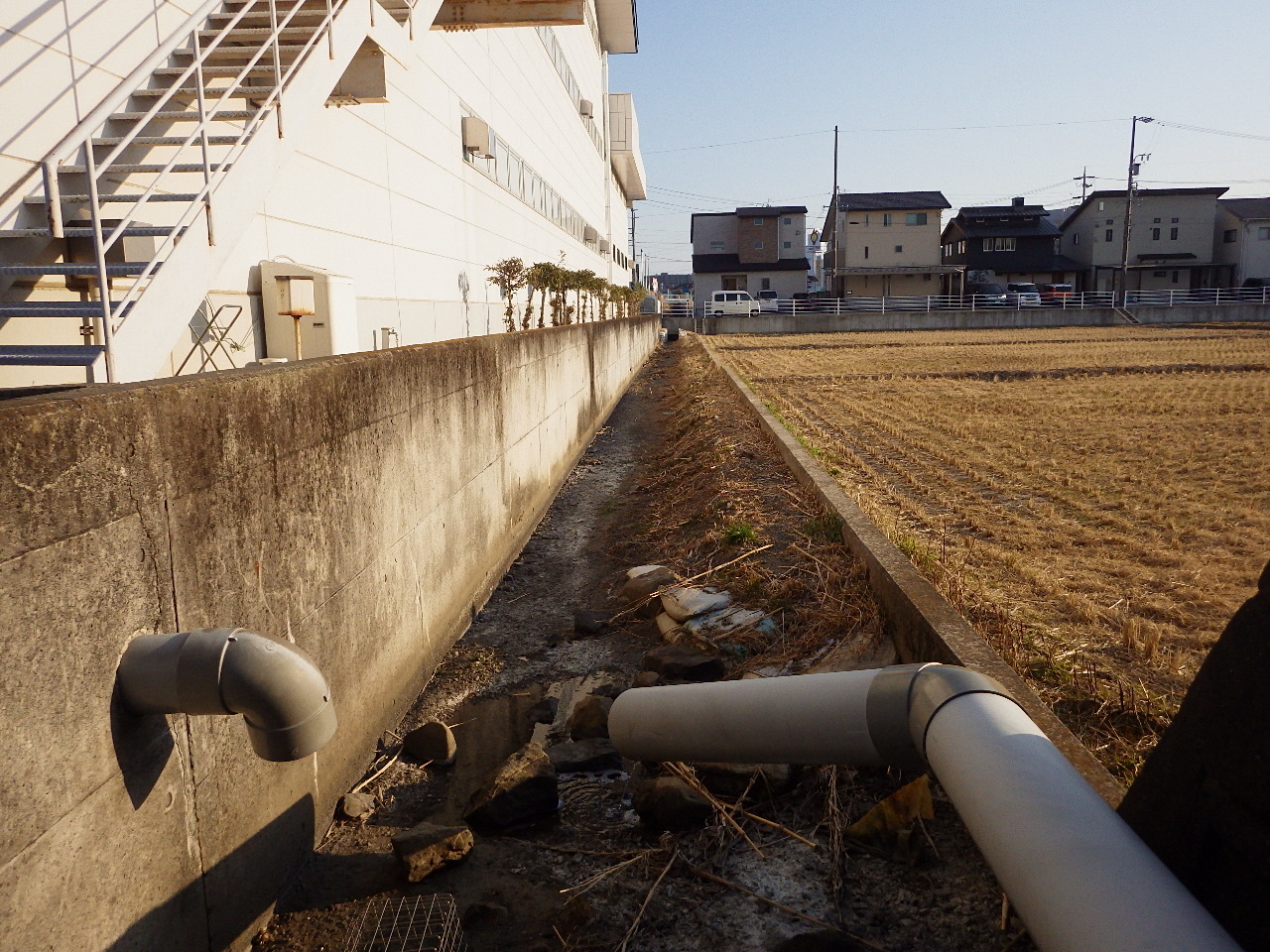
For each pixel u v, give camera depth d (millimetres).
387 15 8648
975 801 2201
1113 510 7559
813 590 5438
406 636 4992
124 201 6590
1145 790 2248
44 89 5938
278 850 3289
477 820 3688
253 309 8414
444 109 14164
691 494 8914
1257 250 55062
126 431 2461
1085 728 3699
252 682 2416
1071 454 10164
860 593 5176
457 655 5746
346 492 4141
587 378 13797
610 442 14492
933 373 21250
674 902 3068
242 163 5879
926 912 2875
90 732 2258
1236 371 19891
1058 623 4906
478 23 13328
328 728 2650
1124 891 1792
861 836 3270
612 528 8844
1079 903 1808
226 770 2939
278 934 3125
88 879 2240
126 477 2453
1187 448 10305
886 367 23266
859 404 15445
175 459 2717
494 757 4418
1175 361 22766
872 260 55062
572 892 3195
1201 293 51438
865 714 2834
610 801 3871
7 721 1964
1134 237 57188
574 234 30594
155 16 7156
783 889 3082
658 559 7258
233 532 3082
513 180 19703
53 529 2137
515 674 5434
